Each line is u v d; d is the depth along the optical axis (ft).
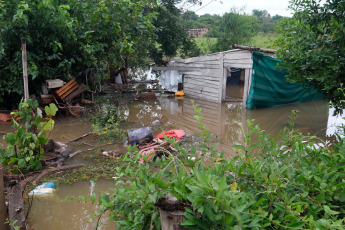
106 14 37.27
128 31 42.78
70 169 22.12
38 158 21.39
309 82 28.84
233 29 88.94
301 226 6.83
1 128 33.09
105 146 28.12
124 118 39.47
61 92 38.58
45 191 18.58
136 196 8.67
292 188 8.56
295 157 10.07
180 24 70.54
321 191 8.16
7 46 36.35
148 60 77.82
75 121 37.11
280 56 30.12
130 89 61.36
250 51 45.14
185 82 57.88
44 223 15.72
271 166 8.68
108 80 64.34
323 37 25.81
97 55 42.68
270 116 42.32
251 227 6.83
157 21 62.69
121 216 10.99
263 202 7.54
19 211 13.08
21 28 35.63
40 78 39.73
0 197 12.66
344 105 27.02
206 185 6.56
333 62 24.97
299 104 50.37
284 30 29.09
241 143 29.96
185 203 6.88
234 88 68.03
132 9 42.70
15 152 20.44
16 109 38.45
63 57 41.32
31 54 37.17
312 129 35.17
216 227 6.55
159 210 7.76
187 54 73.05
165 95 57.77
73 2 38.14
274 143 10.57
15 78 36.94
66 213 16.63
